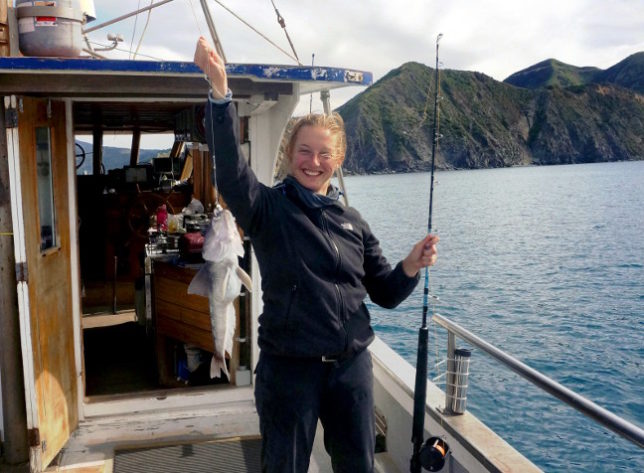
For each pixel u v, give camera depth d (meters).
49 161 3.63
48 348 3.46
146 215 7.82
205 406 4.26
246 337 4.34
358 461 2.06
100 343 5.96
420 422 2.44
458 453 2.74
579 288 21.88
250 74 3.29
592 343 15.38
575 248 31.25
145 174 8.46
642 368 13.44
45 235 3.58
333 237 2.03
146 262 5.15
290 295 1.96
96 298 7.43
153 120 8.39
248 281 2.30
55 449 3.52
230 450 3.74
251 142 4.11
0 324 3.34
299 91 3.69
